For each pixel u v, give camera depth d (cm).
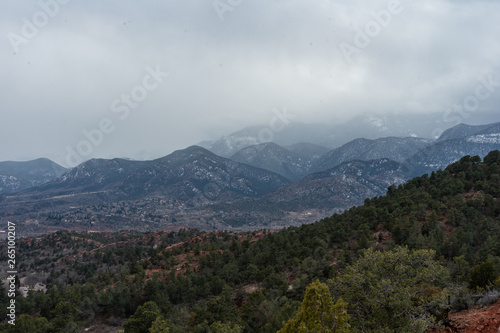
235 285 7394
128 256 14925
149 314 5238
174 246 13138
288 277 6762
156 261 10250
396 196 9069
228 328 3534
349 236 7588
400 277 2156
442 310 2100
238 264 8325
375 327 1933
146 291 7338
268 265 7488
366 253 2345
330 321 1655
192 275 7756
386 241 6481
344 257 6231
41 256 18162
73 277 13038
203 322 4991
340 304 1680
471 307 2231
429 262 2208
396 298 1916
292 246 8100
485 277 2719
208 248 10475
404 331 1805
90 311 7019
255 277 7344
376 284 2025
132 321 5150
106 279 9625
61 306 6788
